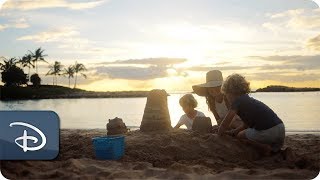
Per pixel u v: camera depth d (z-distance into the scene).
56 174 4.38
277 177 4.41
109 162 5.03
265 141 5.52
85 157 5.48
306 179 4.40
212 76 6.50
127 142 5.75
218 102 6.41
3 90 63.84
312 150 6.19
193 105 6.71
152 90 6.43
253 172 4.59
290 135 8.48
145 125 6.35
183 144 5.65
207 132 6.27
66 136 7.30
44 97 67.62
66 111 29.47
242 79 5.64
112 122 6.38
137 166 4.82
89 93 74.06
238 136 5.71
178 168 4.68
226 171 4.55
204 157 5.41
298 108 25.30
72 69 71.31
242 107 5.54
